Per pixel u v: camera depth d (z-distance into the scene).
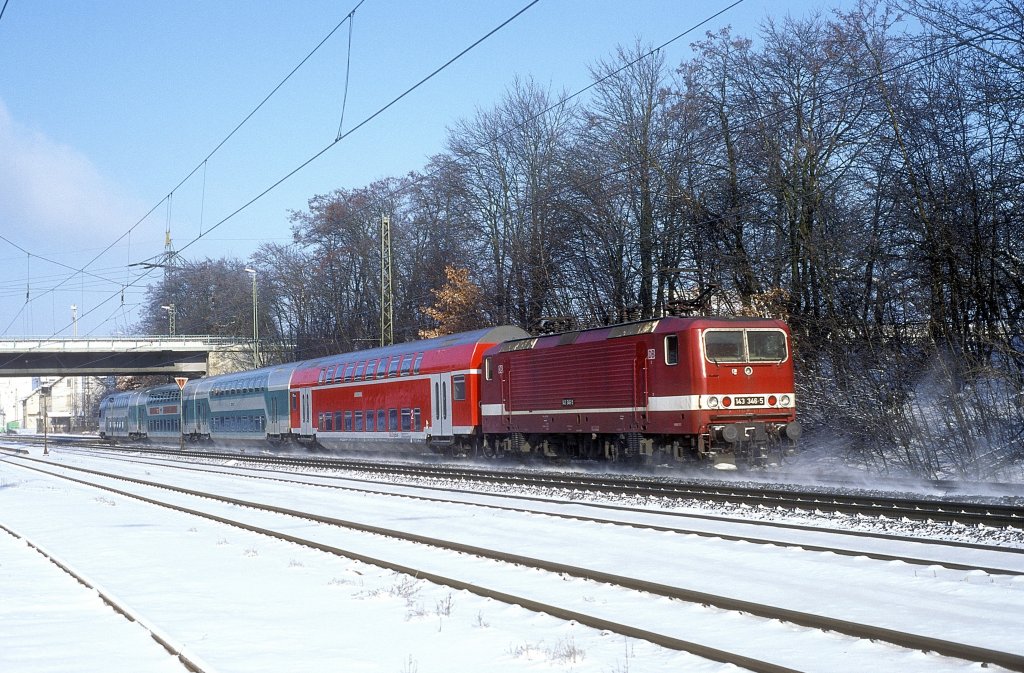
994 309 25.53
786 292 30.66
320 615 9.38
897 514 15.01
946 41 26.56
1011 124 24.66
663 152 38.53
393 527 16.20
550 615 9.13
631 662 7.46
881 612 8.88
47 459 49.28
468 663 7.54
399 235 62.12
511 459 30.06
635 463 25.28
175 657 7.72
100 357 76.06
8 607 10.05
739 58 34.56
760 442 23.20
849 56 31.23
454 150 49.75
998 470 22.28
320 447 42.44
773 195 32.81
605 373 25.19
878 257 28.39
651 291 39.34
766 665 7.04
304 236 67.62
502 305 46.50
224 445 53.47
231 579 11.55
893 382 27.20
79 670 7.46
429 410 33.16
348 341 64.94
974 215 25.67
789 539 13.43
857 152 30.73
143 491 25.67
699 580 10.63
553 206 42.09
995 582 10.02
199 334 97.38
